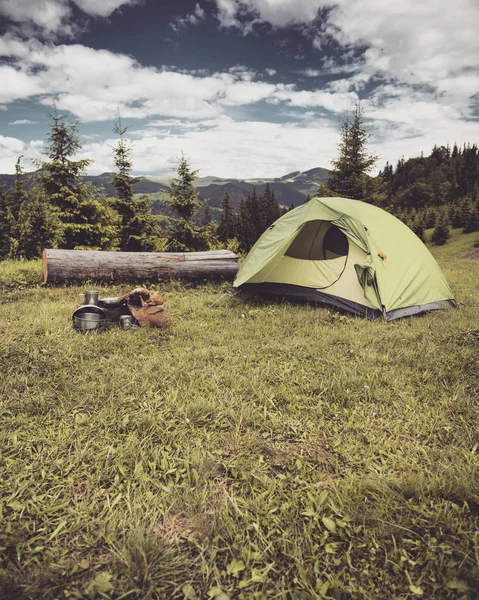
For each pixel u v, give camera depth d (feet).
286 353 17.34
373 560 7.04
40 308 22.39
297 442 10.84
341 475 9.46
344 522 7.79
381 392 13.47
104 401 12.44
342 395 13.20
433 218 242.17
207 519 7.86
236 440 10.60
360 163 77.51
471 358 16.34
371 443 10.71
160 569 6.77
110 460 9.60
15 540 7.14
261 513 8.07
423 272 25.66
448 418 12.00
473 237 189.47
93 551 7.16
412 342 18.86
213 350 17.31
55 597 6.25
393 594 6.45
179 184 63.05
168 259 31.14
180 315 23.45
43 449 9.89
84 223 54.85
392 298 23.36
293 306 25.88
